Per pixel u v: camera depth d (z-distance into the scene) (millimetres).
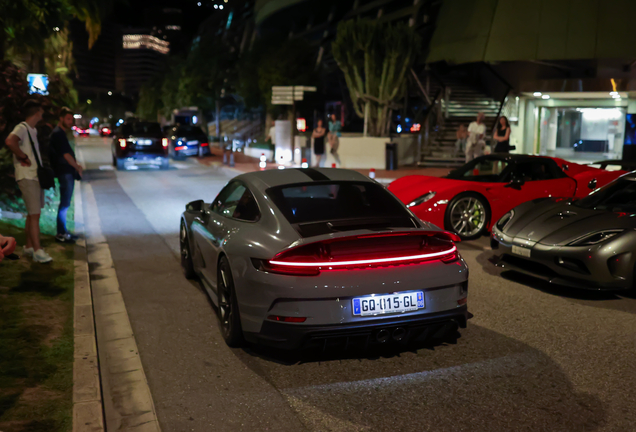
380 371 3648
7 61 7922
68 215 9852
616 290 5363
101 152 31469
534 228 5707
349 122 37844
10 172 8172
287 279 3404
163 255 7152
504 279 6016
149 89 75312
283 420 3014
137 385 3430
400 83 20812
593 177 8500
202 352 3988
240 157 27656
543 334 4320
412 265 3568
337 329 3391
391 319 3475
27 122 5910
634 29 19703
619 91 20234
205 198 12766
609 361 3783
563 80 21312
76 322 4328
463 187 7836
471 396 3277
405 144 21359
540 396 3271
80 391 3172
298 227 3682
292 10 49688
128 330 4422
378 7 40531
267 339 3545
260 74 35500
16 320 4312
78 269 5969
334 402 3219
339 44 20938
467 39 23812
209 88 45781
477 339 4219
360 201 4152
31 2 7047
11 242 2490
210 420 3016
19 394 3150
